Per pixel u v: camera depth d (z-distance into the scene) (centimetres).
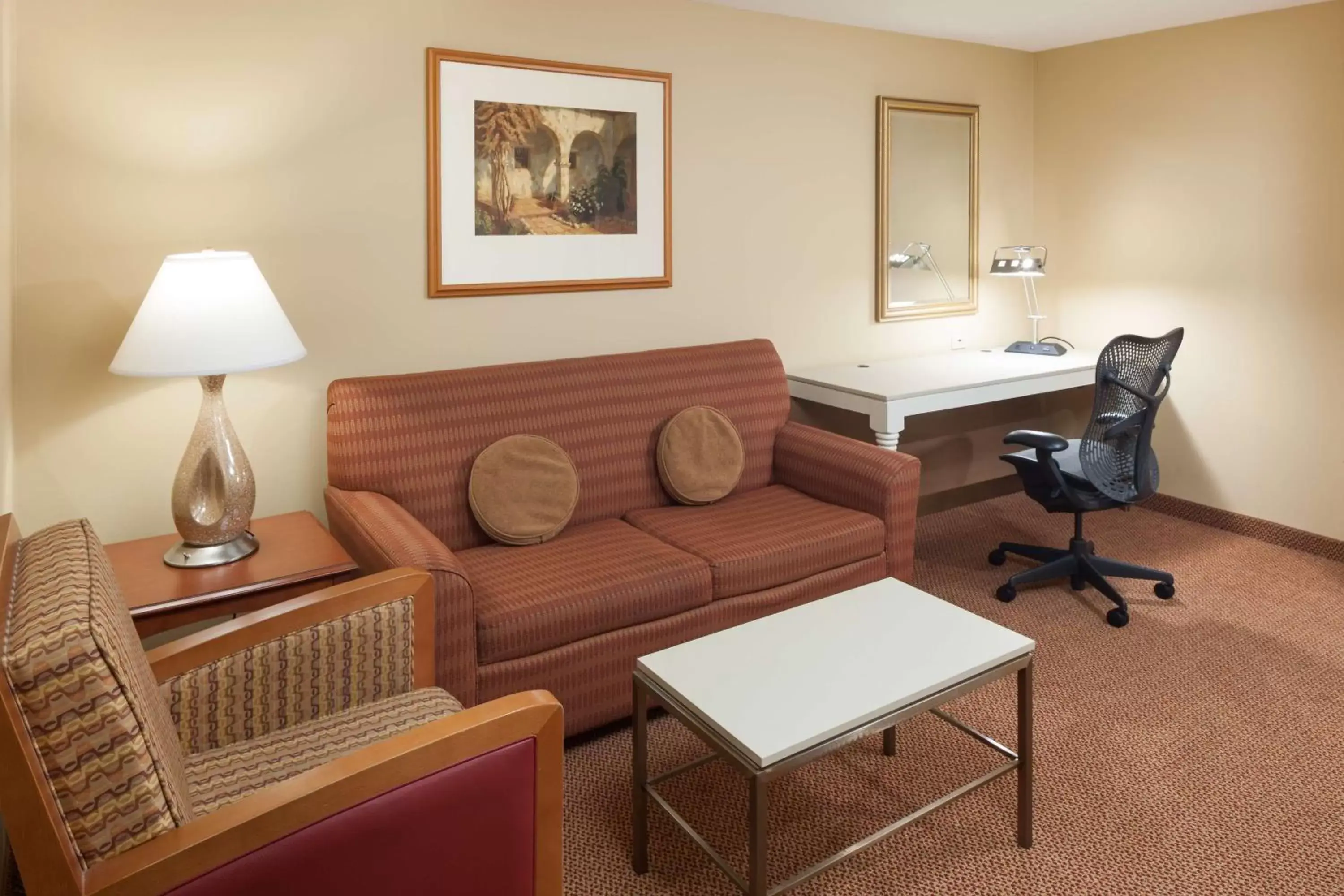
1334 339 351
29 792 104
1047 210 444
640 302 334
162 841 113
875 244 393
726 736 164
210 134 253
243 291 218
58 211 236
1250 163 366
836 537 276
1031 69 436
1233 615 312
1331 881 187
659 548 263
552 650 230
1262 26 356
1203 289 389
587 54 309
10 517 155
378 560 219
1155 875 189
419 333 293
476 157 292
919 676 182
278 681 169
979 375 364
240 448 229
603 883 189
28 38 227
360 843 125
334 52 267
